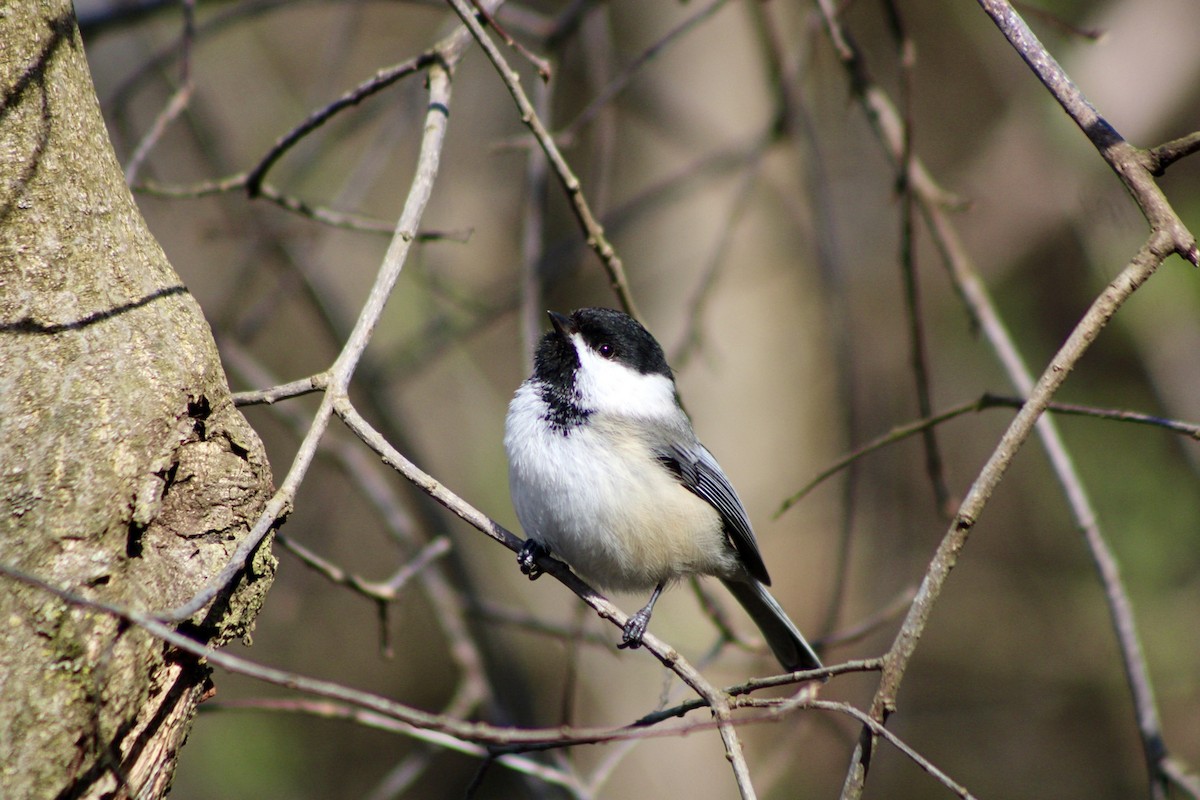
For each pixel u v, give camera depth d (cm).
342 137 1095
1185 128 1270
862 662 471
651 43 1308
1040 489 1409
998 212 1380
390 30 1659
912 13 1508
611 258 689
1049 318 1388
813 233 1172
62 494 422
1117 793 1320
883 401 1400
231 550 473
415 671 1449
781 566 1335
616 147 1355
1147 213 446
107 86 1288
